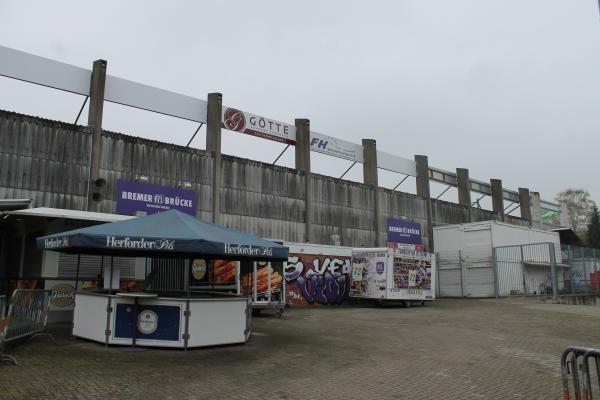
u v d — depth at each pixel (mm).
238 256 11508
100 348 9594
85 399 6254
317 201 29609
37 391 6465
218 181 24672
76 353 9047
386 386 7730
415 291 24312
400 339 12938
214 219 24203
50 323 13453
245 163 26281
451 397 7215
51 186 19438
